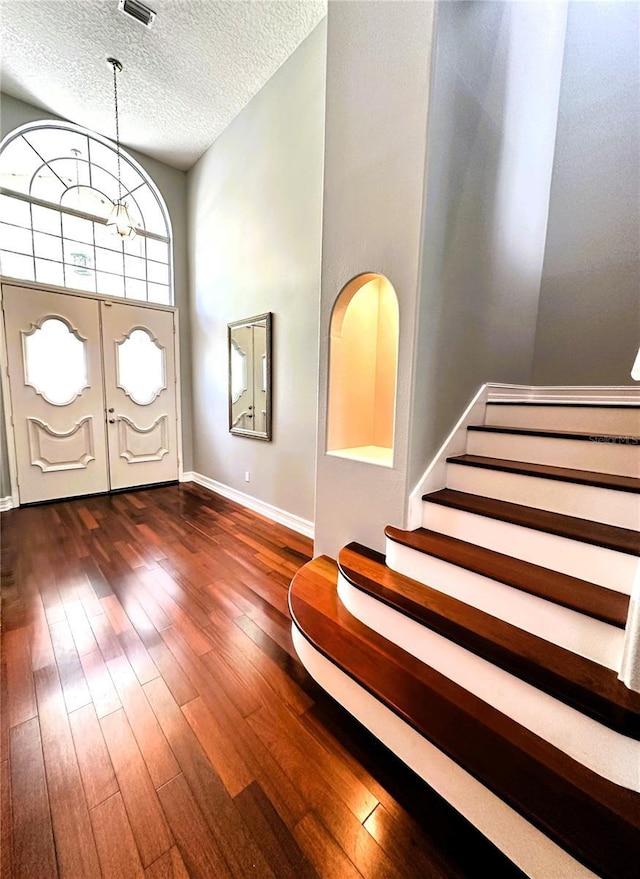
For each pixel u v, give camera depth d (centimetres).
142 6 236
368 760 116
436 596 133
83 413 378
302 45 258
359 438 219
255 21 245
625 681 74
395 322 214
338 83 172
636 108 191
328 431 198
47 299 346
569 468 148
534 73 193
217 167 369
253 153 316
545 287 229
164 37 258
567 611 103
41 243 354
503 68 172
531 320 229
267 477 333
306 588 171
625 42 191
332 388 196
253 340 332
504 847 87
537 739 95
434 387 160
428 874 88
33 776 109
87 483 388
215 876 88
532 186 208
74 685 143
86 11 239
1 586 213
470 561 129
